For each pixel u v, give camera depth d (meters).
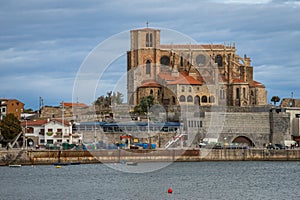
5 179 167.50
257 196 142.50
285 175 186.62
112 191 145.88
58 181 163.12
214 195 142.62
